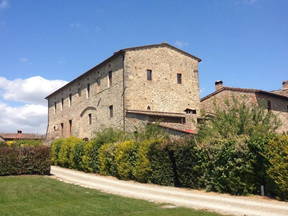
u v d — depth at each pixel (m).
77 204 10.63
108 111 28.67
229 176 12.86
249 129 14.03
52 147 28.23
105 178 18.94
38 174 19.95
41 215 9.11
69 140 26.22
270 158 11.63
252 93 26.16
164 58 29.02
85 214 9.27
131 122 25.30
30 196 12.05
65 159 25.09
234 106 15.55
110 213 9.44
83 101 34.00
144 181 16.88
